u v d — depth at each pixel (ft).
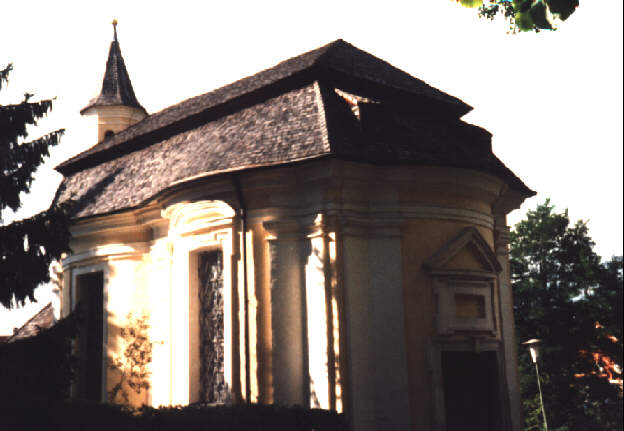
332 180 47.73
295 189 49.70
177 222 54.24
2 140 56.90
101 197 63.10
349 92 54.08
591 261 146.51
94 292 65.16
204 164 53.21
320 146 47.57
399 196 49.88
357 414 45.57
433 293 49.37
